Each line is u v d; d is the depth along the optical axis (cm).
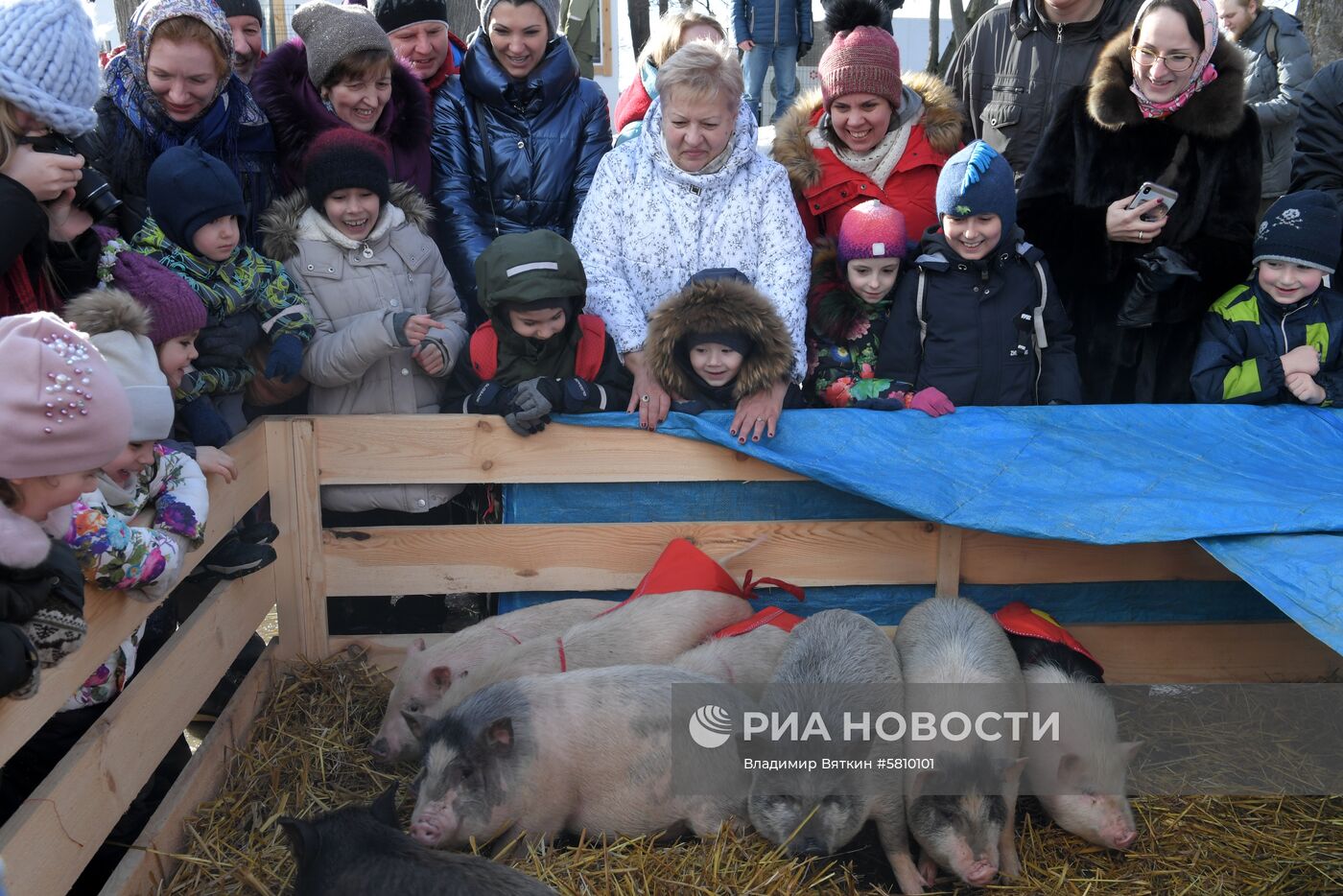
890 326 415
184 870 292
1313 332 407
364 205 381
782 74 830
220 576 346
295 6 832
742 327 372
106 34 746
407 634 419
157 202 335
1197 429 398
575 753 309
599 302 401
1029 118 486
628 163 414
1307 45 568
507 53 438
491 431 389
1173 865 324
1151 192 399
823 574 400
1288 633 414
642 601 369
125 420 204
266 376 367
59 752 284
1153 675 413
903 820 316
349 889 238
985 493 372
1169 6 387
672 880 298
